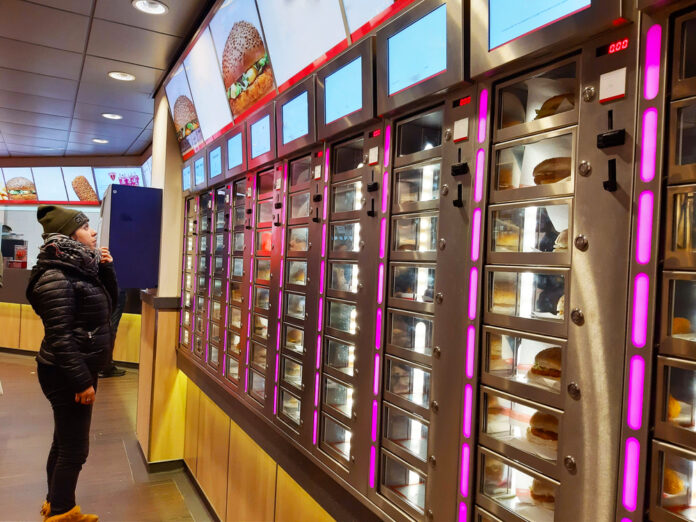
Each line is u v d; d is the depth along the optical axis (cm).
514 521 108
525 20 104
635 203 86
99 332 234
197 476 333
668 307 82
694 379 86
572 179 98
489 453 114
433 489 130
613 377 89
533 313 111
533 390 104
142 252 376
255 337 247
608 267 91
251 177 259
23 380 575
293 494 206
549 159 108
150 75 392
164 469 361
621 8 87
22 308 718
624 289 88
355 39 173
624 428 87
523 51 105
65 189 798
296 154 211
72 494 230
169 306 367
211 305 312
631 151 87
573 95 108
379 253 153
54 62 371
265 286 238
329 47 189
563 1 96
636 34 87
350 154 187
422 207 137
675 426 81
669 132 82
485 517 118
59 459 228
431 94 130
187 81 335
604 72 92
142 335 411
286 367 221
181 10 288
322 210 188
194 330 340
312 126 188
